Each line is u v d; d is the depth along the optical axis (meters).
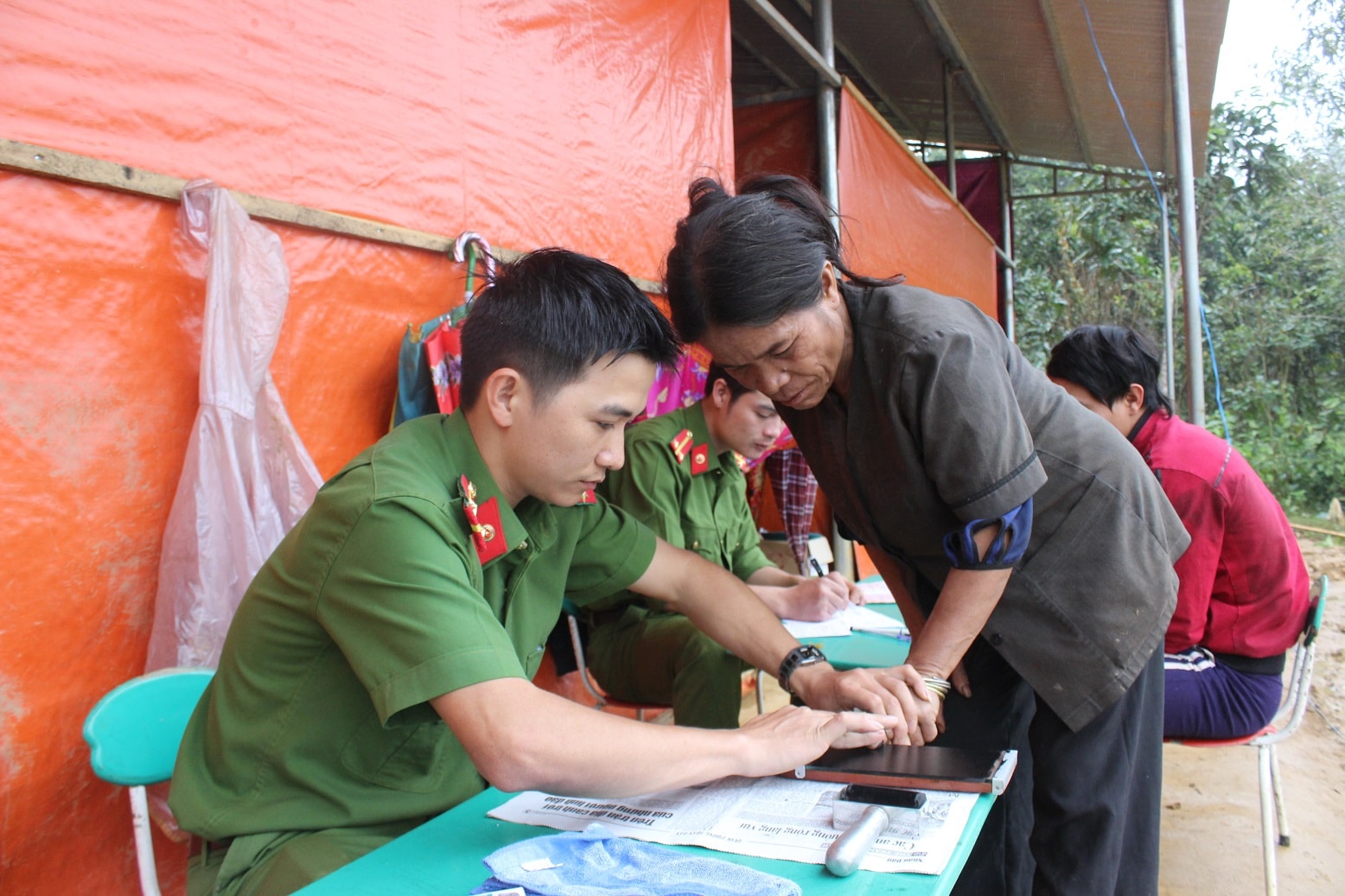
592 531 1.60
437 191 2.21
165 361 1.61
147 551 1.59
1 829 1.39
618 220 2.90
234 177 1.74
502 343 1.22
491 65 2.38
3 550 1.40
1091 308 12.53
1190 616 2.25
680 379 2.94
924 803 1.07
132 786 1.32
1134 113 8.06
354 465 1.22
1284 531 2.24
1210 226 12.41
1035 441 1.60
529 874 0.91
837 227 1.53
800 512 3.68
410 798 1.26
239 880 1.18
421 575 1.10
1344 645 5.30
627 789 1.07
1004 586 1.50
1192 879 2.59
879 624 2.24
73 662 1.48
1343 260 11.91
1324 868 2.67
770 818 1.07
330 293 1.95
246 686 1.24
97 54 1.51
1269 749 2.39
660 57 3.14
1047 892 1.66
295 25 1.86
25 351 1.43
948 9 6.46
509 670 1.08
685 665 2.23
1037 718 1.70
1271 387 11.62
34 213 1.44
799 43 3.99
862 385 1.52
